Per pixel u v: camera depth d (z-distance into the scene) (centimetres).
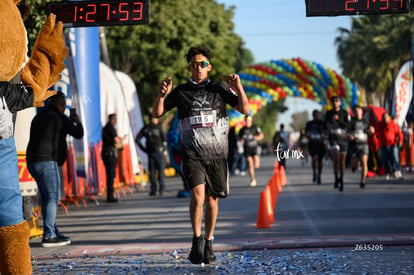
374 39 5700
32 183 1030
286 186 2023
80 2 974
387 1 959
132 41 3728
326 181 2230
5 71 503
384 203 1346
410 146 2630
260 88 3931
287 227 1019
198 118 689
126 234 1031
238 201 1532
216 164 697
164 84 671
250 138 2130
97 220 1274
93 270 709
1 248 497
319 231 955
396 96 3022
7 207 498
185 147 694
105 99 2198
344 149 1728
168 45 3825
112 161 1712
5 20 495
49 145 929
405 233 901
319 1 964
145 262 748
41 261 790
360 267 671
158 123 1923
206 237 721
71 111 1093
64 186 1534
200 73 693
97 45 1791
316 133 2059
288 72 3797
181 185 2442
